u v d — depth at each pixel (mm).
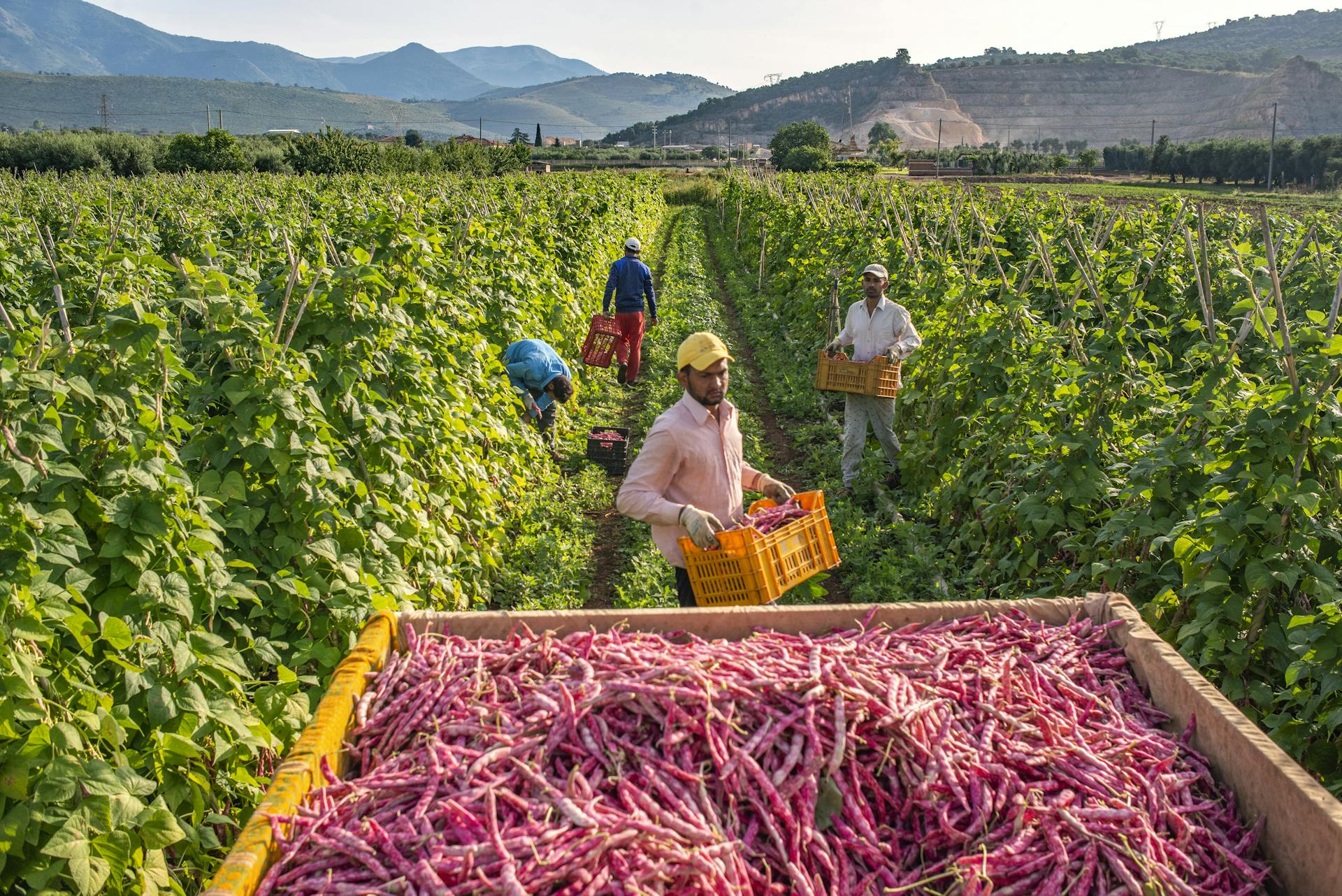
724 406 5113
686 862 2709
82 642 3805
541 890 2652
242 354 5383
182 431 5582
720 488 5129
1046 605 4164
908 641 3941
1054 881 2863
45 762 3488
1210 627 4938
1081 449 6879
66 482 4125
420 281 8344
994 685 3537
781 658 3529
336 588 5180
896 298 13609
